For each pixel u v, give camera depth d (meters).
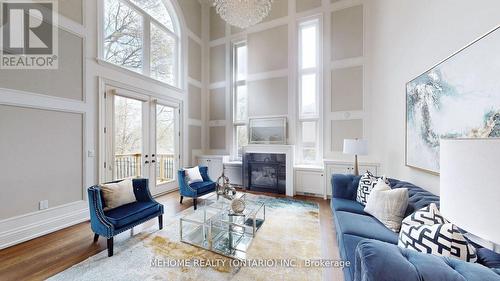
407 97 2.55
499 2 1.27
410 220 1.34
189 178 3.79
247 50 5.41
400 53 2.85
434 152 1.94
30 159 2.55
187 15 5.40
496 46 1.25
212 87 6.00
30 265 1.97
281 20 5.02
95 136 3.27
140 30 4.15
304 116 4.89
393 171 3.16
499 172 0.55
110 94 3.51
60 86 2.83
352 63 4.39
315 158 4.82
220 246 2.30
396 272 0.75
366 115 4.27
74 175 2.99
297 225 2.89
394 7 3.07
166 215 3.25
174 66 5.06
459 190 0.66
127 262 2.02
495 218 0.55
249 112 5.36
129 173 3.87
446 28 1.81
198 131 5.78
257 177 4.99
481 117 1.37
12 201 2.40
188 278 1.79
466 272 0.75
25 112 2.51
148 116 4.25
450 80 1.70
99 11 3.32
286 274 1.86
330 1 4.56
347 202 2.62
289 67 4.93
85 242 2.41
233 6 2.90
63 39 2.86
